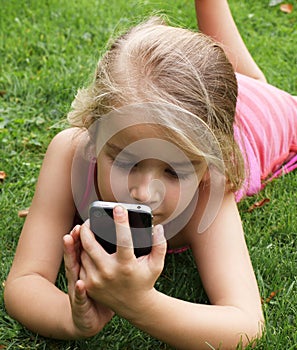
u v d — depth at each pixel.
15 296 2.16
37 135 3.36
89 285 1.81
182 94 1.94
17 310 2.15
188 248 2.60
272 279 2.51
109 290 1.81
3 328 2.24
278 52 4.26
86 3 4.65
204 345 2.00
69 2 4.64
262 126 3.12
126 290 1.81
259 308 2.15
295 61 4.17
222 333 2.00
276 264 2.56
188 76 1.96
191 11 4.63
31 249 2.26
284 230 2.78
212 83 2.02
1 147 3.27
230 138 2.14
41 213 2.32
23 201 2.88
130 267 1.76
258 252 2.61
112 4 4.68
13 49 4.02
